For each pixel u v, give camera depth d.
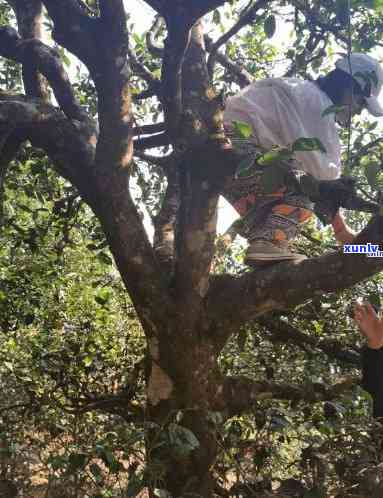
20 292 4.72
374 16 3.80
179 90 3.02
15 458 3.20
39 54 3.25
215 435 2.82
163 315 2.89
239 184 2.80
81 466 2.59
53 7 2.90
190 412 2.88
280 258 2.79
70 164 3.08
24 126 3.01
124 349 4.56
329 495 2.64
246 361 4.38
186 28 2.83
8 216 4.97
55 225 4.45
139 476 2.50
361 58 2.79
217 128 2.81
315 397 3.15
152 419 2.96
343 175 2.52
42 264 4.74
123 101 2.93
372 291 4.14
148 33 4.62
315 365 4.18
